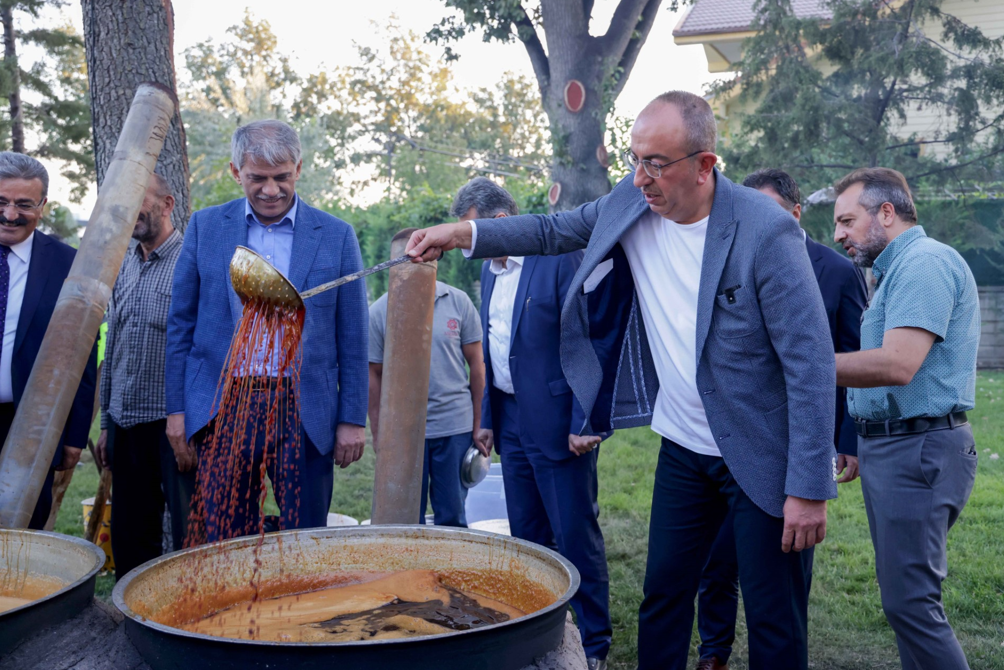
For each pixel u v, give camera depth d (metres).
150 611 1.58
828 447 1.89
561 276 3.03
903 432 2.34
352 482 6.30
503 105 39.53
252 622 1.63
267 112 28.41
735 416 2.01
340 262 2.67
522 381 3.07
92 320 2.38
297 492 2.50
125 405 3.20
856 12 8.71
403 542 1.91
